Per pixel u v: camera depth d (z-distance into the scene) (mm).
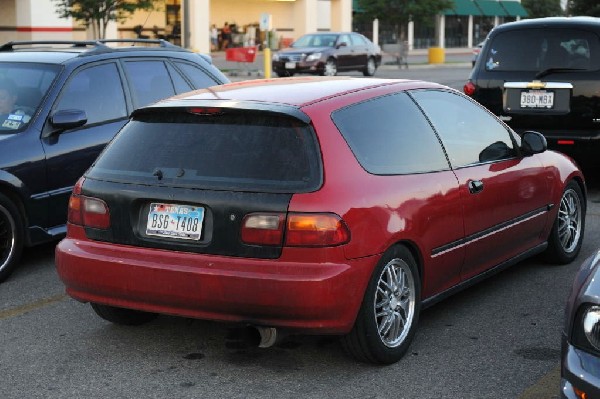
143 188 5523
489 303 7012
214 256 5297
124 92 8812
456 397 5168
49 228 8125
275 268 5141
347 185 5348
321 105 5613
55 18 40062
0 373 5605
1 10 39875
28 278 7902
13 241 7758
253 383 5406
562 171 7867
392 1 56906
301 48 35812
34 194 7906
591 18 11711
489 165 6746
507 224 6922
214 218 5293
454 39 81562
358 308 5328
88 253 5645
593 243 9023
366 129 5770
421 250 5844
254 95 5824
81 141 8273
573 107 11125
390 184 5652
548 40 11352
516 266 8125
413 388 5301
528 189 7199
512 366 5656
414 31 76562
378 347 5523
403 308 5777
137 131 5855
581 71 11109
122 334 6336
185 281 5273
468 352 5914
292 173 5277
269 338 5324
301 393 5242
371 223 5379
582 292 3996
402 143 5988
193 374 5570
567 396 3934
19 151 7805
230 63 45500
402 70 46594
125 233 5574
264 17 32000
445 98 6719
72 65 8484
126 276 5469
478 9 81500
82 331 6422
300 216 5141
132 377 5531
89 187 5746
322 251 5141
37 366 5723
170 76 9344
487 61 11688
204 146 5539
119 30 50688
